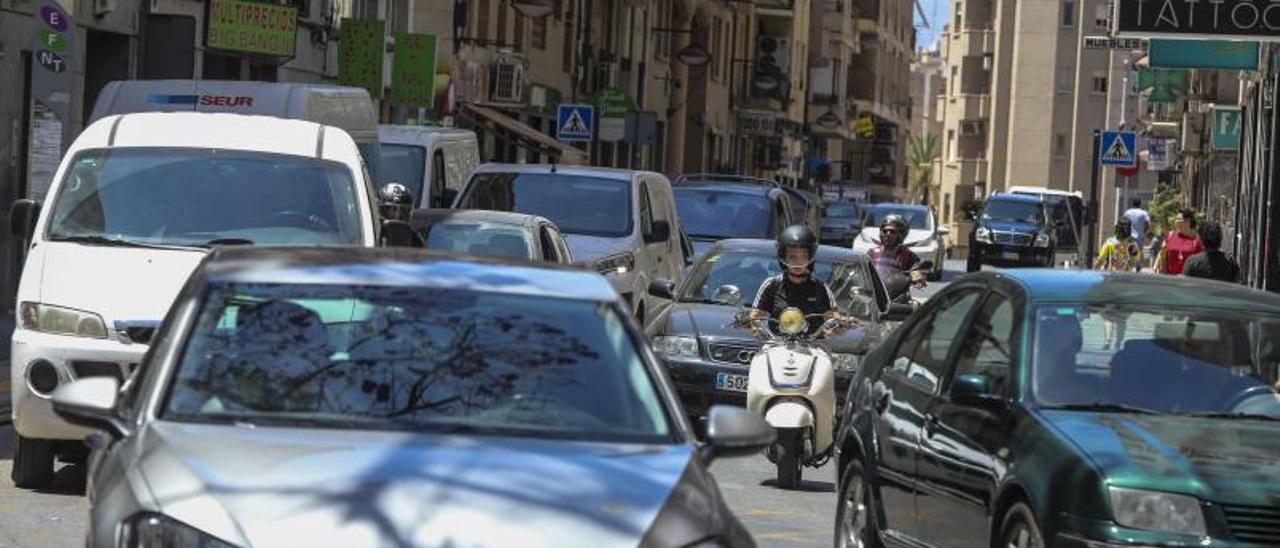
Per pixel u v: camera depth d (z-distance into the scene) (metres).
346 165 29.03
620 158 124.81
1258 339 20.36
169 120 29.17
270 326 15.20
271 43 67.44
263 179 28.38
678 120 140.50
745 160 169.00
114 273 26.59
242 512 12.53
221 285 15.67
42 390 26.14
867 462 22.38
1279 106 69.25
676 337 35.72
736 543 13.13
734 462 33.44
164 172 28.25
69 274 26.59
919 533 20.92
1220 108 89.44
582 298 15.91
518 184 49.72
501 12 98.38
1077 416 19.11
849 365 35.62
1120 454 18.03
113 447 14.30
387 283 15.73
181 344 15.10
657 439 14.61
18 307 26.64
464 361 14.98
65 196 27.94
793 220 64.31
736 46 161.62
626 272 47.41
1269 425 19.23
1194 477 17.73
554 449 13.95
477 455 13.52
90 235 27.39
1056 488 18.05
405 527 12.32
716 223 59.72
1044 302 20.44
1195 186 128.00
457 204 49.38
